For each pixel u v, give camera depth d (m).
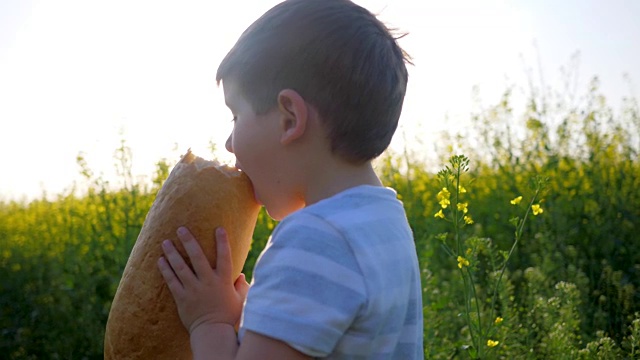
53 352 6.02
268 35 1.77
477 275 5.51
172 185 1.90
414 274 1.87
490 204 6.64
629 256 5.71
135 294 1.87
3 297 6.37
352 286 1.64
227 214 1.86
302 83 1.74
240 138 1.81
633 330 3.92
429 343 3.93
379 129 1.79
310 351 1.61
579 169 6.83
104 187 6.28
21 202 9.07
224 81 1.84
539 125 7.24
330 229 1.68
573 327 4.06
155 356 1.86
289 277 1.64
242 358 1.64
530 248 5.82
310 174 1.77
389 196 1.85
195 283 1.81
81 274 6.25
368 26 1.81
